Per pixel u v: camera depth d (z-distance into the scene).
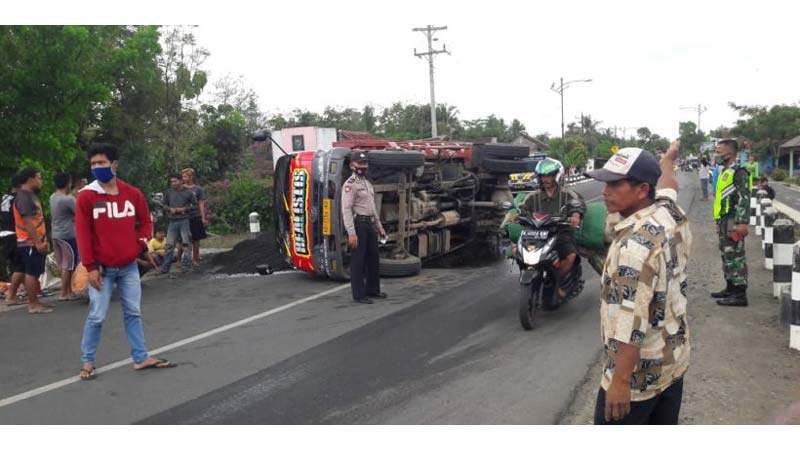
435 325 7.01
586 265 10.38
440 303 8.05
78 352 6.45
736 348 5.75
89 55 13.20
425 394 4.98
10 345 6.77
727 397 4.68
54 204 8.92
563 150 52.41
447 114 54.44
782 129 48.97
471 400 4.84
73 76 12.42
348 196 8.05
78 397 5.14
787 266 7.42
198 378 5.51
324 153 9.61
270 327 7.16
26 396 5.20
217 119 24.16
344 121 45.75
